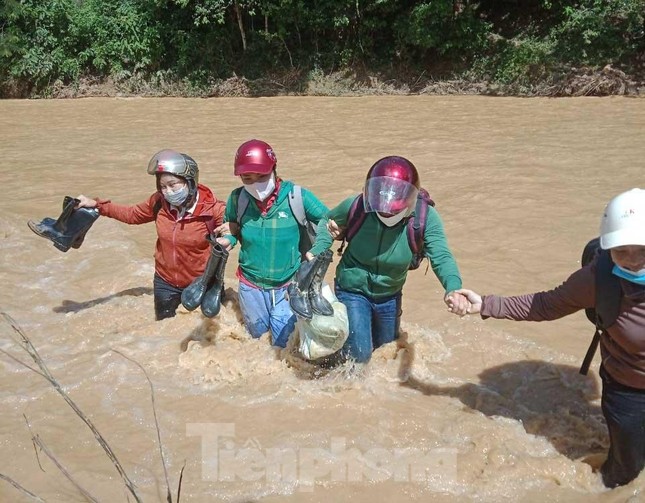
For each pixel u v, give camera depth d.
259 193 4.86
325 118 17.47
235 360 4.92
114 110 20.08
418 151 12.73
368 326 4.76
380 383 4.77
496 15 23.91
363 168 11.40
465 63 22.75
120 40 23.86
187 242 5.48
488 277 6.70
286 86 23.34
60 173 11.52
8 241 7.75
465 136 14.24
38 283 6.66
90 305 6.16
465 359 5.17
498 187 9.90
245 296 5.21
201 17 23.38
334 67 23.86
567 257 7.19
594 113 16.88
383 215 4.30
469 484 3.80
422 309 6.02
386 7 23.02
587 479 3.83
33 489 3.75
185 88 23.44
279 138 14.57
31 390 4.73
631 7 20.72
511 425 4.30
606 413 3.66
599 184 9.98
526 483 3.80
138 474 3.87
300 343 4.70
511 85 21.38
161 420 4.38
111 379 4.86
